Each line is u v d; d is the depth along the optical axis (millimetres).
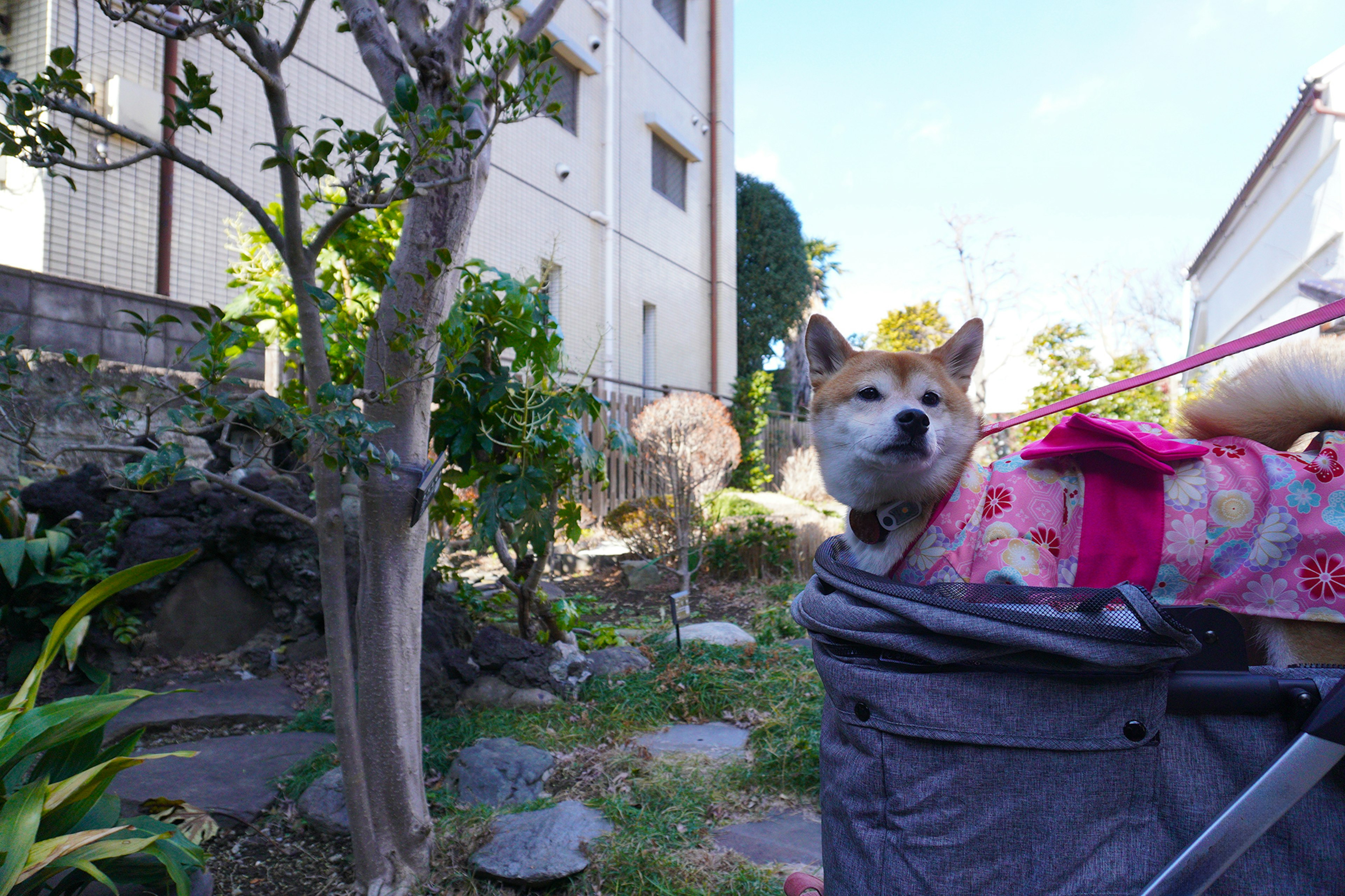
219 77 6664
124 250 5984
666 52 14539
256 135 7012
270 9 7148
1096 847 1226
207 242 6590
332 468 2367
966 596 1288
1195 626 1297
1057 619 1205
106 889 2076
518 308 3936
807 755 3498
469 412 3887
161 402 2891
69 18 5660
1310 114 9062
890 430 1918
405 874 2619
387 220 4070
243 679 4391
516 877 2623
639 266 13477
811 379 2682
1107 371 9867
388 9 2619
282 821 3031
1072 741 1230
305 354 2332
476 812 3055
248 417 2178
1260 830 1133
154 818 2270
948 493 1979
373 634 2605
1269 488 1700
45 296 5055
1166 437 1915
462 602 5113
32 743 1875
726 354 16391
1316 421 1933
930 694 1266
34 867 1686
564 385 4641
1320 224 9391
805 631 5785
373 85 8312
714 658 4891
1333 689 1200
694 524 7938
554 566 8383
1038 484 1862
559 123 2379
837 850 1348
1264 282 11992
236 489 2236
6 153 1751
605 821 2982
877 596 1354
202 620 4551
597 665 4734
